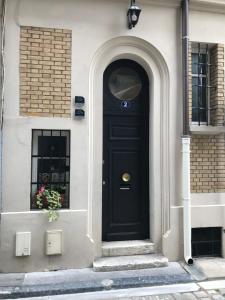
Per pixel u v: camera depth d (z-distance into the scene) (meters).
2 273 4.95
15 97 5.10
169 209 5.55
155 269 5.18
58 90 5.24
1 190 4.99
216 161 5.87
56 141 5.34
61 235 5.11
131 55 5.65
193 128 5.59
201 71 6.04
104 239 5.69
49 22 5.22
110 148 5.78
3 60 5.03
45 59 5.21
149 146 5.84
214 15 5.86
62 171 5.36
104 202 5.72
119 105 5.82
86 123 5.31
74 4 5.30
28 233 5.00
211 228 5.83
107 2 5.41
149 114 5.86
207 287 4.68
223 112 5.87
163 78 5.68
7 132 5.05
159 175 5.66
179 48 5.69
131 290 4.59
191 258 5.38
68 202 5.29
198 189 5.75
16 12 5.11
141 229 5.84
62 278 4.81
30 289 4.45
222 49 5.88
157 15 5.61
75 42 5.31
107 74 5.78
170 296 4.41
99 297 4.39
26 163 5.10
